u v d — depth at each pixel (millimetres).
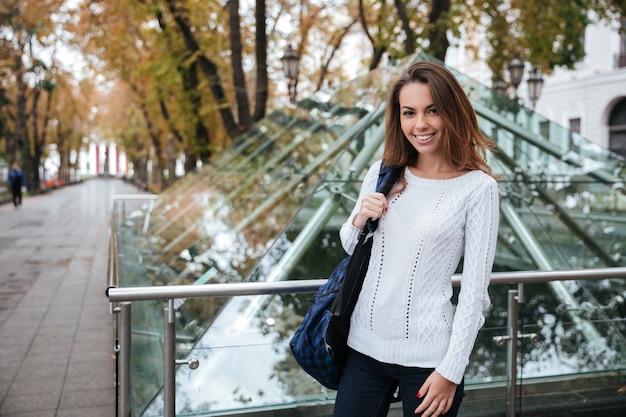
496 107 5582
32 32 23109
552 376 2891
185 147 17281
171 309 2383
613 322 3061
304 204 4109
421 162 1859
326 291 1934
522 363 2848
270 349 2639
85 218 21016
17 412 3939
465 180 1777
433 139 1780
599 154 5707
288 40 16594
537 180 5250
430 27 10961
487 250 1727
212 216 6609
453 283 2459
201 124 15039
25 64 32188
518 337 2840
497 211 1770
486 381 2807
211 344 2566
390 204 1829
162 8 12391
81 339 5758
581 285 4031
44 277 9266
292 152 6984
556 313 3504
